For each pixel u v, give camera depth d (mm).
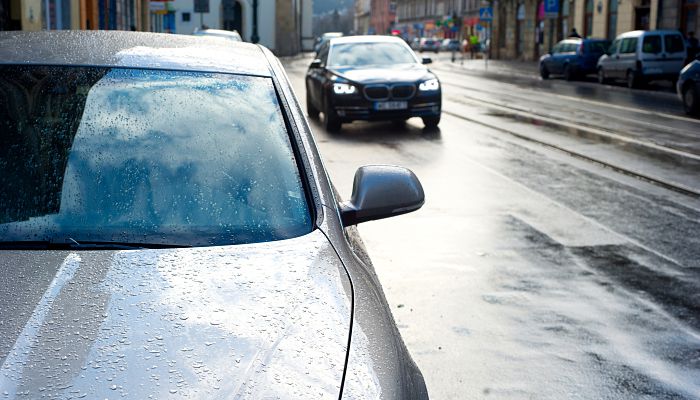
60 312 1991
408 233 7473
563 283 6047
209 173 2777
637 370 4531
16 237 2486
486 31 75938
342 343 2014
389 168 3045
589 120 18031
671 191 9688
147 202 2650
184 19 68062
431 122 16203
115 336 1911
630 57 30672
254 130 2971
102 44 3297
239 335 1964
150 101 2982
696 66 19281
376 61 16844
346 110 15711
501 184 10023
